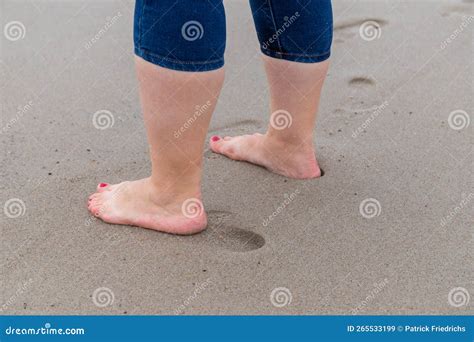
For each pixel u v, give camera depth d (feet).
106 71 7.74
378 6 9.43
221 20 4.53
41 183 5.83
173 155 4.91
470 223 5.38
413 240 5.18
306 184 5.84
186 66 4.52
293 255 5.01
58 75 7.61
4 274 4.81
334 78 7.70
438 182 5.90
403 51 8.27
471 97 7.30
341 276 4.83
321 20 5.23
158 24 4.41
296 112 5.62
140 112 7.02
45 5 9.14
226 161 6.19
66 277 4.79
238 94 7.39
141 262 4.93
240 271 4.85
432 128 6.74
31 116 6.85
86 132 6.63
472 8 9.39
